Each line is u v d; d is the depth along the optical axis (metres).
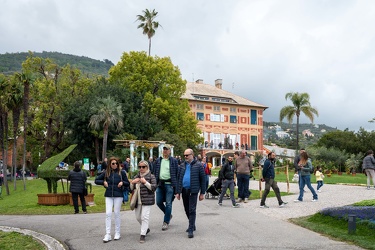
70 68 59.34
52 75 58.62
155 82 54.62
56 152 62.41
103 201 19.53
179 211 14.34
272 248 7.98
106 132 45.59
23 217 14.45
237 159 16.94
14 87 40.03
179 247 8.25
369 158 21.25
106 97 50.22
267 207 14.59
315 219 11.16
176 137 49.38
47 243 8.95
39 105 56.31
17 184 45.06
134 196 9.12
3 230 11.15
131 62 54.66
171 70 55.75
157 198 10.79
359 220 9.70
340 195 18.06
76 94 57.69
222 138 71.50
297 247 8.05
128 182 9.50
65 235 10.03
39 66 57.50
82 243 8.94
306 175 16.05
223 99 72.88
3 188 41.97
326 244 8.31
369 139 70.81
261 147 74.75
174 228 10.64
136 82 53.47
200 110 70.00
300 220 11.37
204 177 9.80
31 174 66.06
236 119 73.00
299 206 14.56
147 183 9.04
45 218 13.80
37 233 10.27
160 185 10.68
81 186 15.30
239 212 13.53
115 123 47.34
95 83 56.34
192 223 9.45
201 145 68.88
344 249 7.82
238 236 9.27
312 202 15.60
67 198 18.62
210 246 8.26
